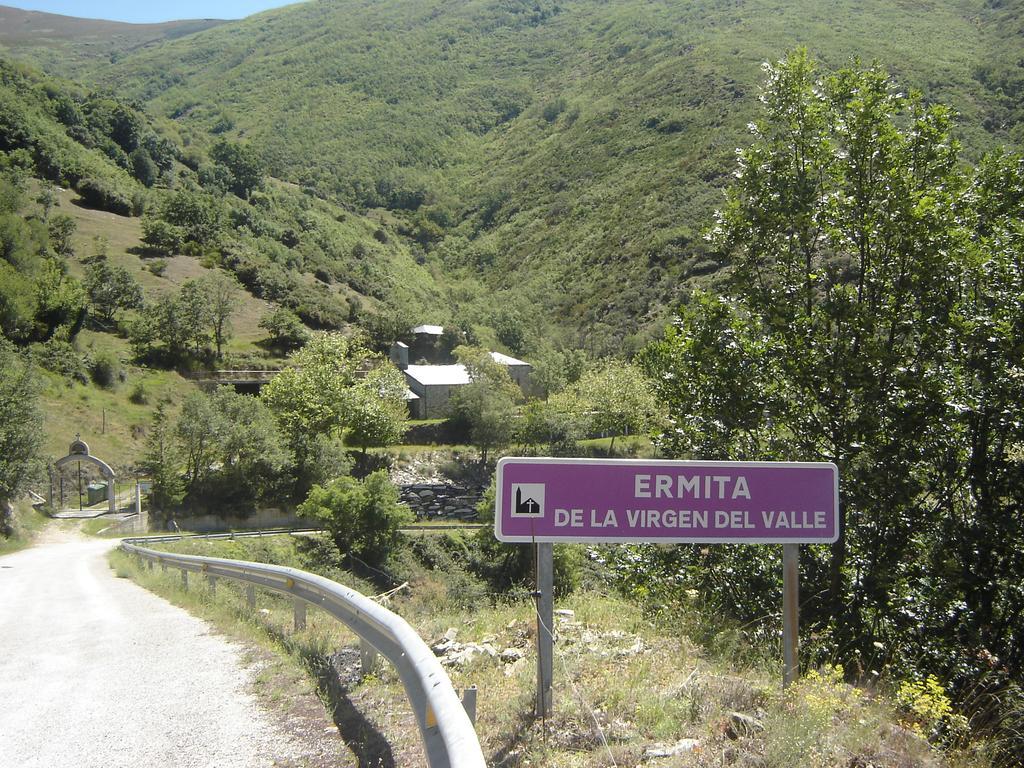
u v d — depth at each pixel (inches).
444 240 7303.2
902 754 143.0
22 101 4736.7
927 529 316.2
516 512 162.4
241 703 195.0
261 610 377.4
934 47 6688.0
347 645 264.7
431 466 2377.0
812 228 392.2
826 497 173.9
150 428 2395.4
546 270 5531.5
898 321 357.4
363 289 4909.0
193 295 3065.9
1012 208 373.1
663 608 289.7
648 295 4200.3
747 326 386.9
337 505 1622.8
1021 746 163.6
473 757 104.6
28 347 2453.2
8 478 1501.0
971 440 338.3
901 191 362.9
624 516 165.5
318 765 149.6
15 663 267.1
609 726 156.3
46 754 160.6
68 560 1109.7
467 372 2881.4
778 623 299.4
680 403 395.2
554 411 2522.1
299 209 5979.3
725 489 169.6
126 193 4480.8
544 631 162.7
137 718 184.7
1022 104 3969.0
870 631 296.0
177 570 669.9
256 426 1987.0
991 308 348.2
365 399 2359.7
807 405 366.6
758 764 134.2
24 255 2881.4
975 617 302.0
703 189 5231.3
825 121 390.3
